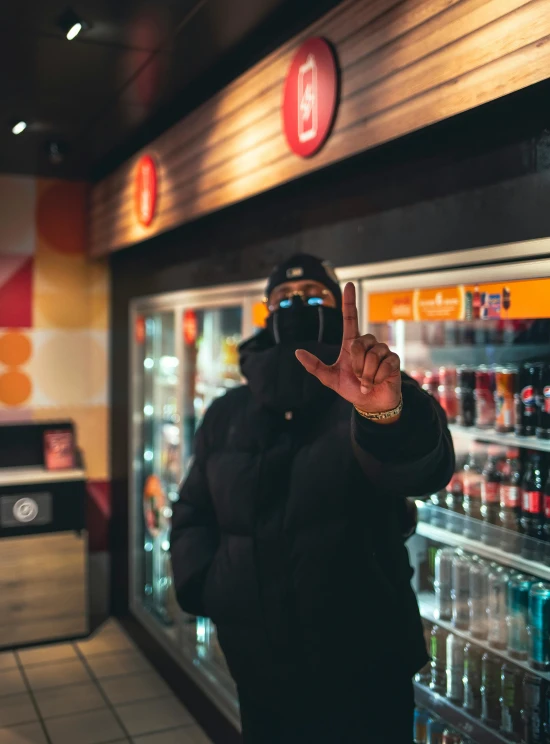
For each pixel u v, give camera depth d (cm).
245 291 321
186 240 386
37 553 458
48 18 264
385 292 231
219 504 175
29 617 457
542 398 194
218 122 306
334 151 231
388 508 164
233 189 294
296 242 281
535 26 159
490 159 190
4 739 345
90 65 309
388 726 162
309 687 163
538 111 175
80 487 466
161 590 442
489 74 172
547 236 174
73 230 516
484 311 194
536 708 198
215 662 362
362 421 135
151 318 473
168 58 301
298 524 162
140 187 397
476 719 209
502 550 199
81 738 346
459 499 229
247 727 175
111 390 517
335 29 229
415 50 195
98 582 515
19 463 487
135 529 471
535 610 193
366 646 160
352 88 221
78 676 416
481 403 215
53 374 511
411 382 146
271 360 170
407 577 167
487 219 192
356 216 246
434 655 233
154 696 391
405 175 222
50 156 426
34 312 507
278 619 163
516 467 208
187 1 250
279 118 260
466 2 178
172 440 434
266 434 172
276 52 262
